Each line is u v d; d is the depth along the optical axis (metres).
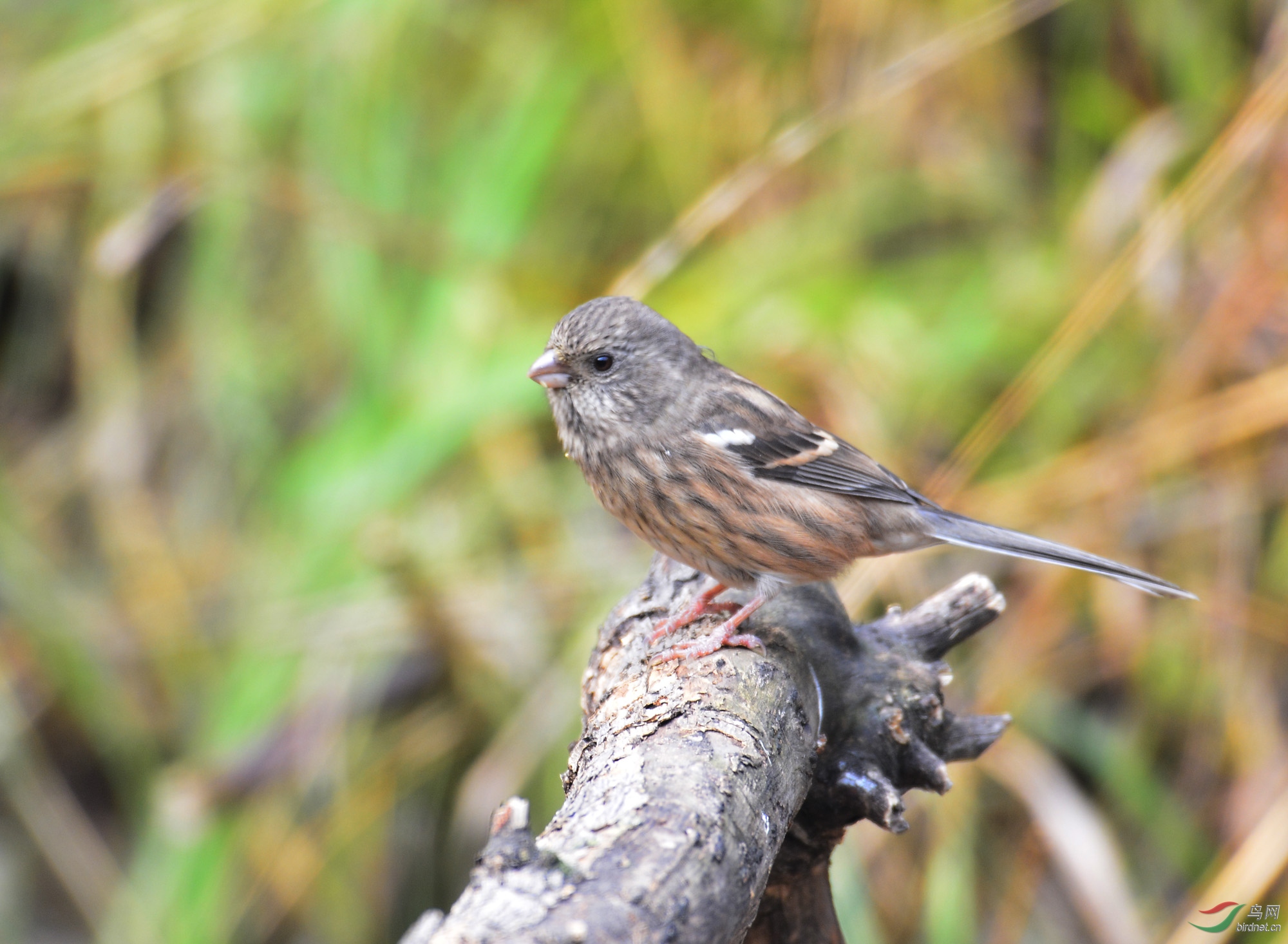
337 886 9.67
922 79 11.04
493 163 10.73
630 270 10.67
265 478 10.91
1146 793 9.33
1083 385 10.09
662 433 7.19
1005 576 9.73
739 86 11.30
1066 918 9.19
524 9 11.23
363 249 10.43
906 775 5.72
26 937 10.41
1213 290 10.02
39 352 12.38
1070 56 11.40
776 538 7.17
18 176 11.27
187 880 9.49
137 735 10.65
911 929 8.82
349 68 11.02
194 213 11.46
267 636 9.87
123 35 11.02
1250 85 10.15
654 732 4.71
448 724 9.98
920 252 11.14
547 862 3.59
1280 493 9.58
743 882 3.96
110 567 11.28
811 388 10.04
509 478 10.29
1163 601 9.65
